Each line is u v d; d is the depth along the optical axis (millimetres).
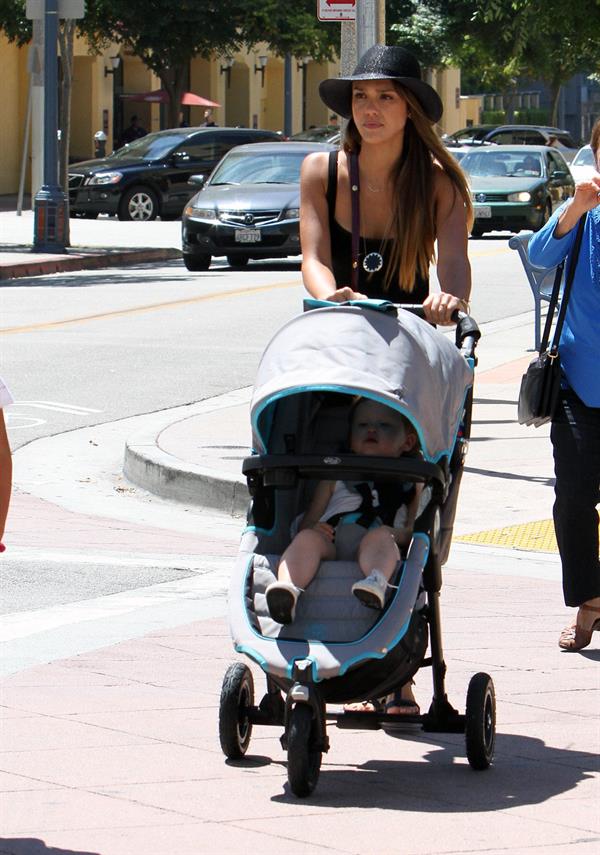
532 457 14109
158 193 47875
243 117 80938
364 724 6449
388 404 6121
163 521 12617
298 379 6148
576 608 9422
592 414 8281
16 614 9320
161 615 9273
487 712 6520
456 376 6492
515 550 11070
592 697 7586
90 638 8672
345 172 7074
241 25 64438
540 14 19438
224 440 14773
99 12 61156
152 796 6105
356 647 5863
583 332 8203
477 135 62562
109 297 28000
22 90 65312
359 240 7102
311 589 6102
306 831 5715
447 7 65750
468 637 8664
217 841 5605
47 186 35375
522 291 28375
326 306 6422
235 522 12617
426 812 5953
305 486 6625
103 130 69375
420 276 7145
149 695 7535
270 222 32281
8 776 6340
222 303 27000
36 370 19844
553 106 72688
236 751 6516
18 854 5461
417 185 6992
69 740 6824
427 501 6371
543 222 40812
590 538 8336
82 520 12578
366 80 6859
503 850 5535
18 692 7578
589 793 6215
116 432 16359
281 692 7242
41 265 32844
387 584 6016
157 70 64250
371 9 14578
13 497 13469
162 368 20047
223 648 8453
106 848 5520
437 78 93062
